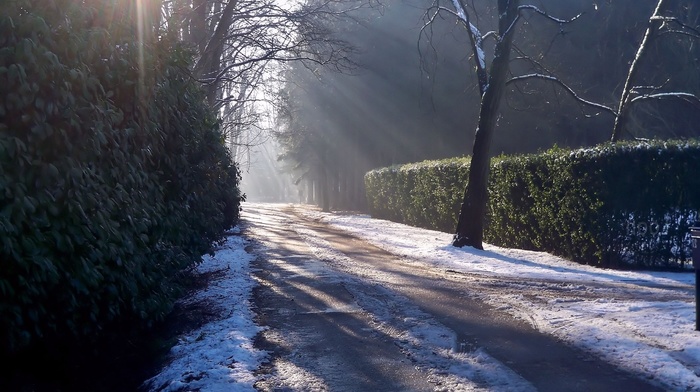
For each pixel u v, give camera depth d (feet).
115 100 26.50
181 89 33.73
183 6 58.49
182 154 34.04
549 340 28.37
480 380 23.38
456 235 67.21
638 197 50.06
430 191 93.40
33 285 19.75
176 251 33.47
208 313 35.55
